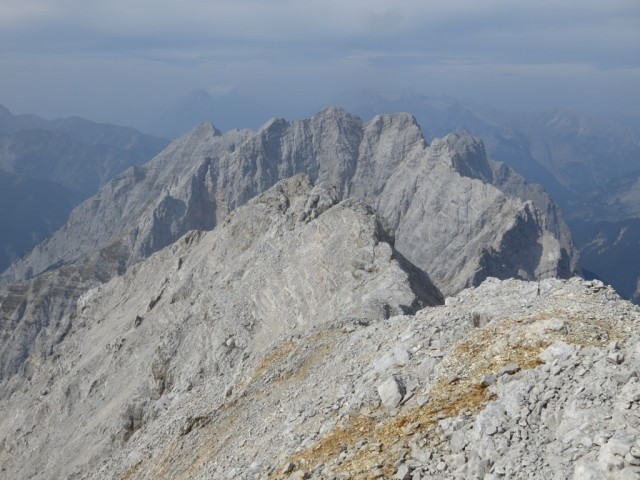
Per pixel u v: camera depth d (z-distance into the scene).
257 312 84.25
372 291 71.81
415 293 73.69
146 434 55.06
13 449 103.75
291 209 103.69
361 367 32.72
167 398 76.19
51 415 105.62
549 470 17.97
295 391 36.50
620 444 16.67
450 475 20.28
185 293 110.50
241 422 37.59
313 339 44.97
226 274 103.12
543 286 31.48
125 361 105.00
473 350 26.78
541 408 20.64
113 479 49.00
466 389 24.53
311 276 81.94
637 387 18.62
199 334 85.75
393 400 26.41
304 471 24.11
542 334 25.48
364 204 89.44
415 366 28.30
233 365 78.56
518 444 19.58
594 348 22.44
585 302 28.02
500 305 31.03
